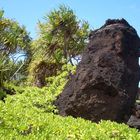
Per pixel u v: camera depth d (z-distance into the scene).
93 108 8.73
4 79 15.77
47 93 10.63
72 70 12.33
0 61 15.87
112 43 9.20
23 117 6.58
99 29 9.82
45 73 20.62
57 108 9.33
